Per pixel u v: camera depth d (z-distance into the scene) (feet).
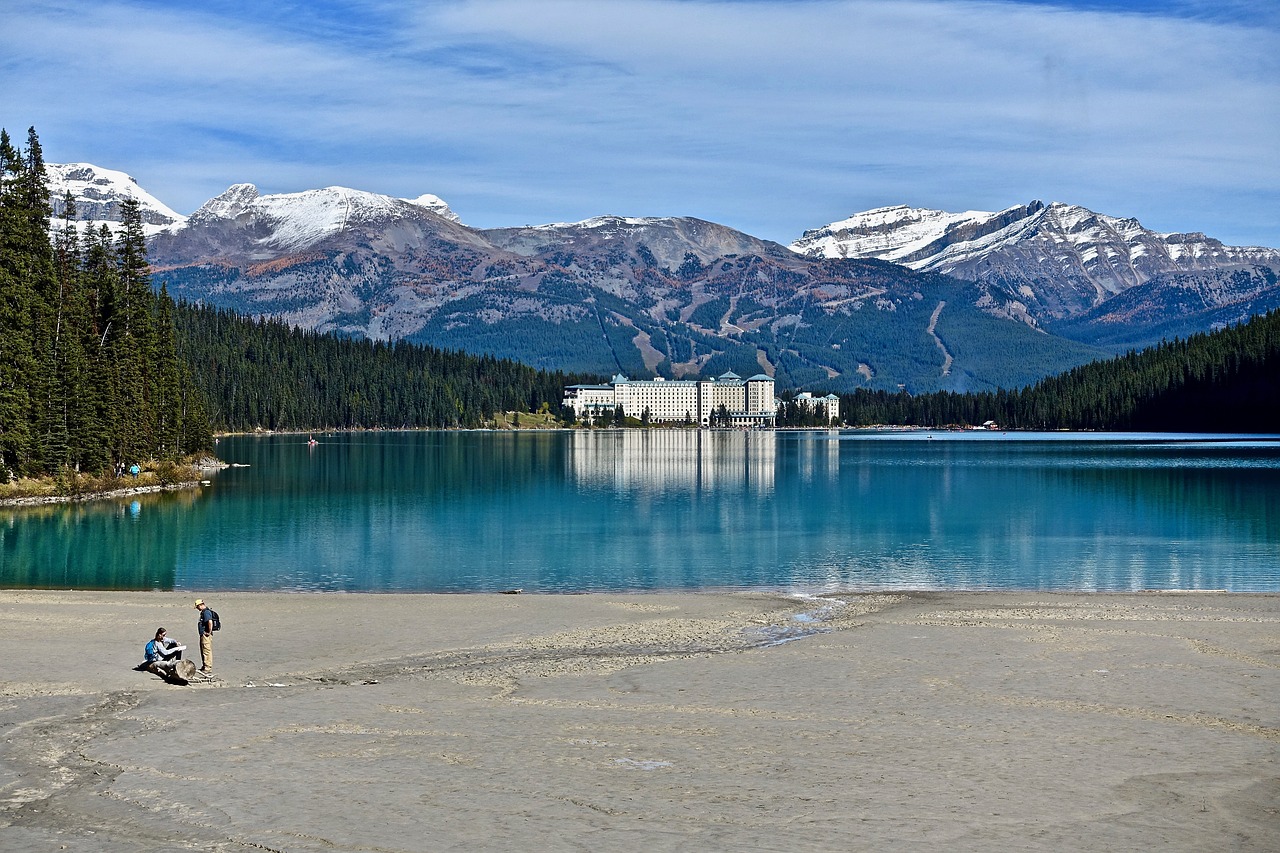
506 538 315.37
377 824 92.22
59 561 263.90
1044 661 147.33
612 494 475.72
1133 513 377.30
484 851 87.15
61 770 104.88
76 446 435.94
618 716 122.52
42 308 418.92
